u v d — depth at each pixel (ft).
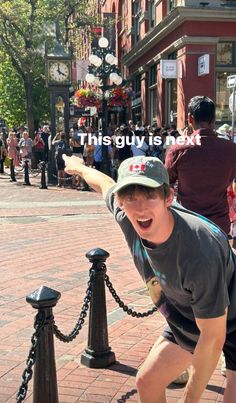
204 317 7.79
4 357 14.76
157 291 8.73
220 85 68.74
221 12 65.31
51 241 30.32
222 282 7.68
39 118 117.50
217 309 7.70
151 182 7.18
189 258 7.57
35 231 33.50
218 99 68.85
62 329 16.71
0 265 24.53
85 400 12.48
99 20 97.19
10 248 28.30
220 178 12.75
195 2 65.26
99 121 105.09
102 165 59.72
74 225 35.86
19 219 38.24
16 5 78.33
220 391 12.87
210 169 12.67
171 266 7.77
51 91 65.26
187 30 65.87
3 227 34.94
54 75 64.90
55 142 61.93
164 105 78.23
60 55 65.05
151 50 84.69
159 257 7.80
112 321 17.51
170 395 12.57
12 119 121.29
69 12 89.40
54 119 65.98
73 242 30.07
